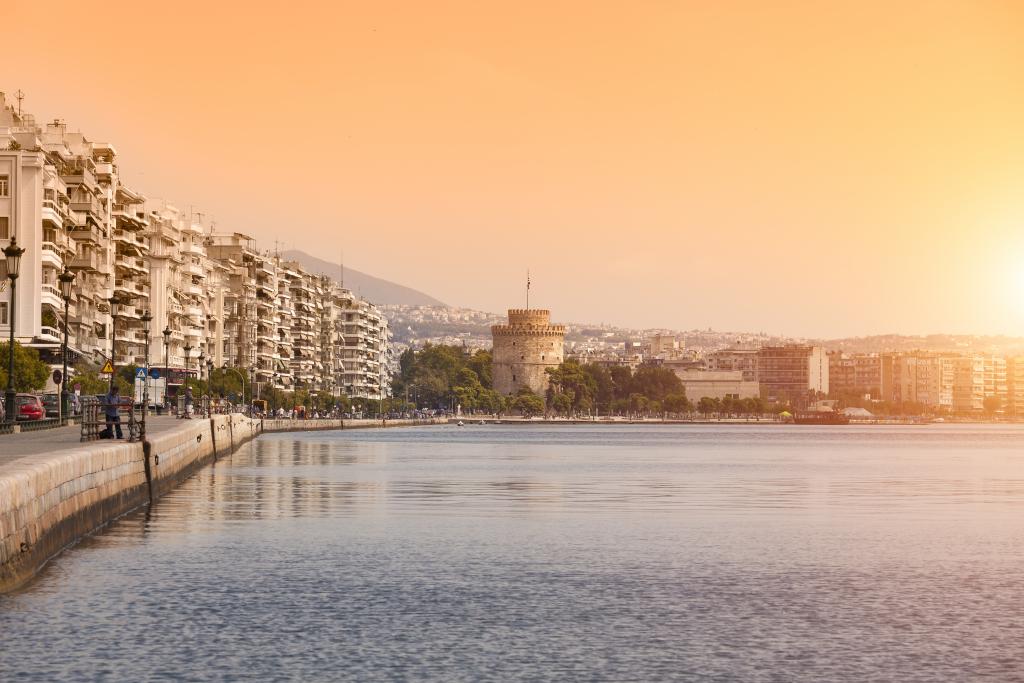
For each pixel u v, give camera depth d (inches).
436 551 2383.1
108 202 7642.7
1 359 5172.2
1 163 6033.5
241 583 1985.7
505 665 1514.5
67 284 4606.3
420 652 1568.7
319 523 2815.0
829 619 1791.3
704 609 1850.4
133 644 1569.9
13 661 1480.1
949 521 3051.2
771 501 3631.9
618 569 2196.1
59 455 2219.5
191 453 4168.3
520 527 2805.1
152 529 2566.4
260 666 1485.0
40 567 1925.4
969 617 1812.3
